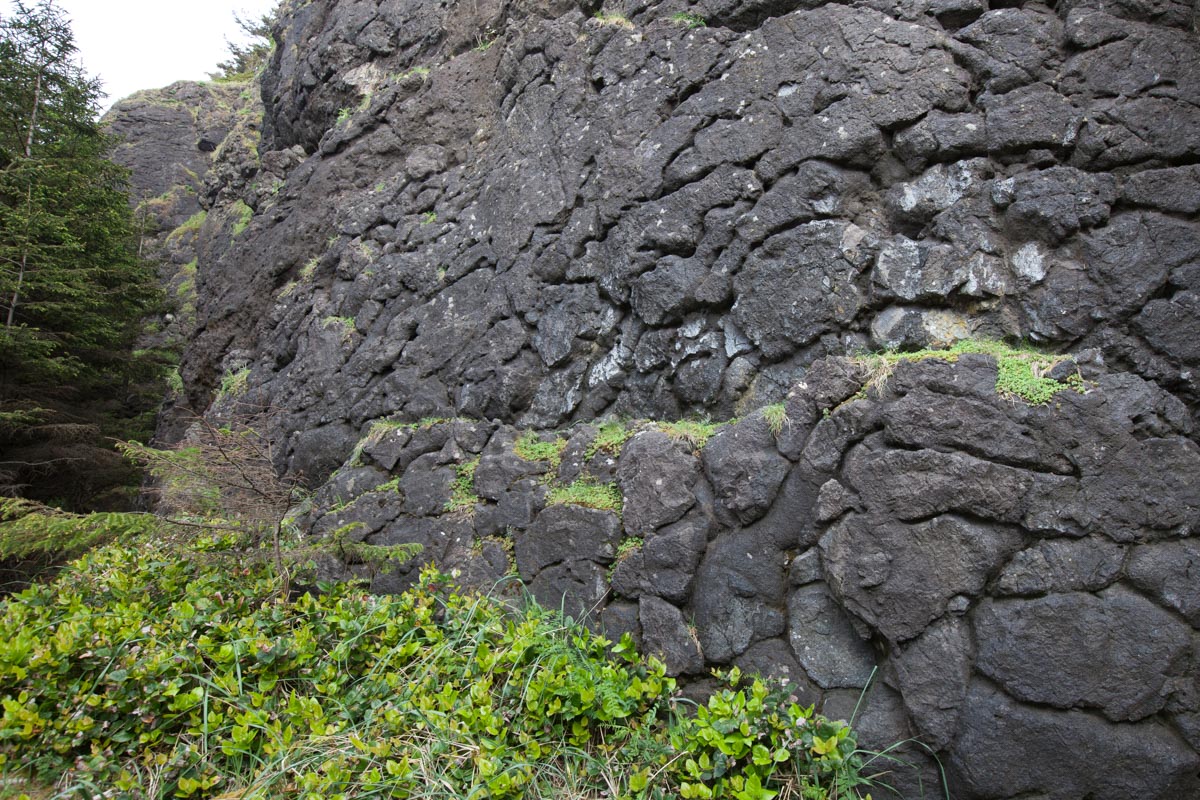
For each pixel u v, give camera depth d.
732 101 3.80
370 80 7.17
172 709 2.81
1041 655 2.34
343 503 4.55
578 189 4.43
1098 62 3.08
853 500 2.66
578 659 2.99
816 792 2.37
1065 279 2.86
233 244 8.52
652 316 3.78
